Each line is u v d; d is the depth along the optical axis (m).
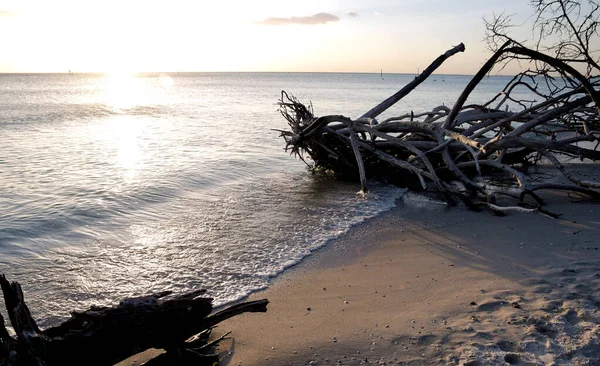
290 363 4.31
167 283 6.38
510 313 5.06
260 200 11.01
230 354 4.48
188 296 4.14
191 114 36.94
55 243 7.89
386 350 4.46
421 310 5.30
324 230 8.71
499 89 101.56
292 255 7.39
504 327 4.76
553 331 4.62
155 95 74.81
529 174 13.95
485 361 4.14
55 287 6.20
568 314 4.96
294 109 14.44
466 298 5.55
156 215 9.65
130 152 17.44
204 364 4.24
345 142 13.14
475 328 4.77
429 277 6.36
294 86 130.38
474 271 6.49
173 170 14.03
